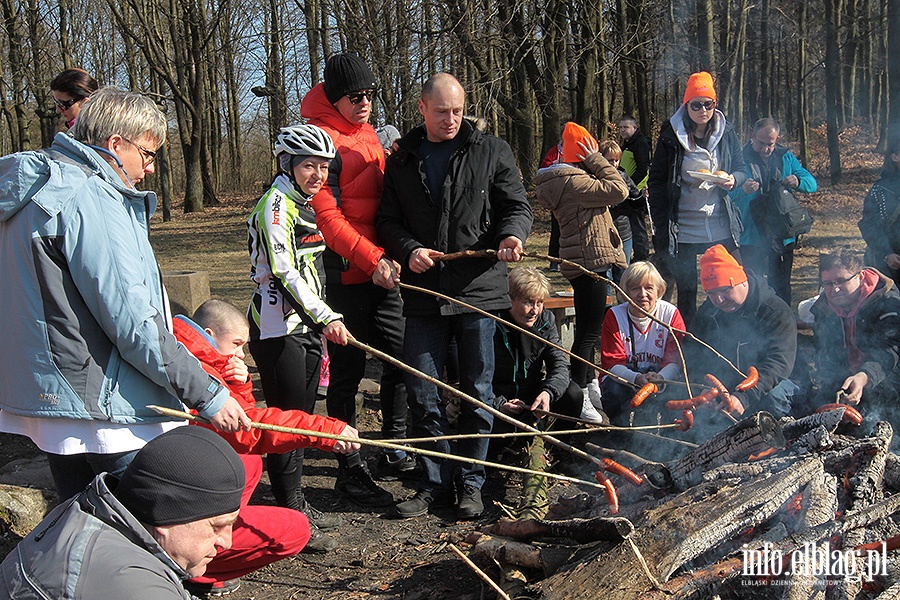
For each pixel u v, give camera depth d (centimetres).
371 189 440
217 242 1892
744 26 2306
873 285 445
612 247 536
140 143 273
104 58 3509
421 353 426
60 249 254
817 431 324
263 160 4459
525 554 312
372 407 603
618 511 331
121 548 195
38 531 202
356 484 446
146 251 274
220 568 313
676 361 475
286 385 386
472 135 419
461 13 1372
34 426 267
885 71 2681
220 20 2945
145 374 262
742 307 464
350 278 452
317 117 439
